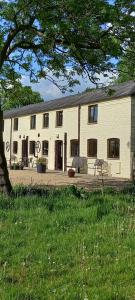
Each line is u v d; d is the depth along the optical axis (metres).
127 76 16.94
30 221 9.08
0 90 19.39
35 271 6.25
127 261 6.58
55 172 36.78
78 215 9.40
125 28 14.45
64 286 5.69
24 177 28.67
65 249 7.23
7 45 14.95
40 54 16.89
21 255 6.93
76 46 14.71
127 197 11.88
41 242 7.63
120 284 5.77
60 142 41.28
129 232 8.07
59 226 8.66
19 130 49.81
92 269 6.31
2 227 8.63
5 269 6.34
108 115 33.97
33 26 15.02
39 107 46.53
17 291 5.50
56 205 10.55
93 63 15.76
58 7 13.88
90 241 7.60
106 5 13.80
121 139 32.34
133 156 31.08
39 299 5.33
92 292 5.47
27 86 19.50
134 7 14.27
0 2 14.88
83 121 37.31
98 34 14.31
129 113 31.48
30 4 14.34
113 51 14.38
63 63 16.84
